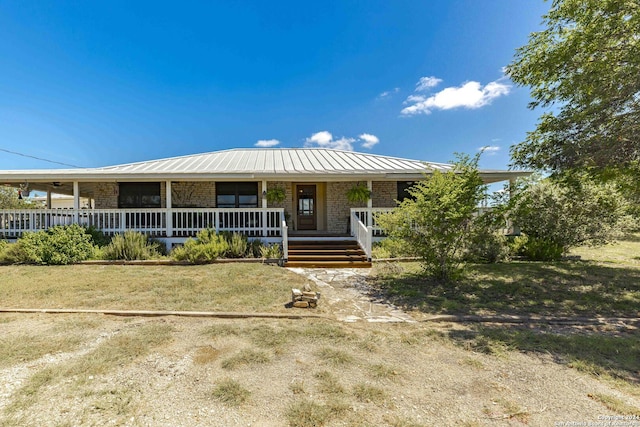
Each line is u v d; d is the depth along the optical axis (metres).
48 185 13.58
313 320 4.61
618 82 6.57
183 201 13.02
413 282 7.07
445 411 2.45
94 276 7.24
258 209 11.05
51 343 3.66
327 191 13.72
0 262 8.68
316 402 2.56
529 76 8.29
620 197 9.80
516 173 11.34
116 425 2.27
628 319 4.69
